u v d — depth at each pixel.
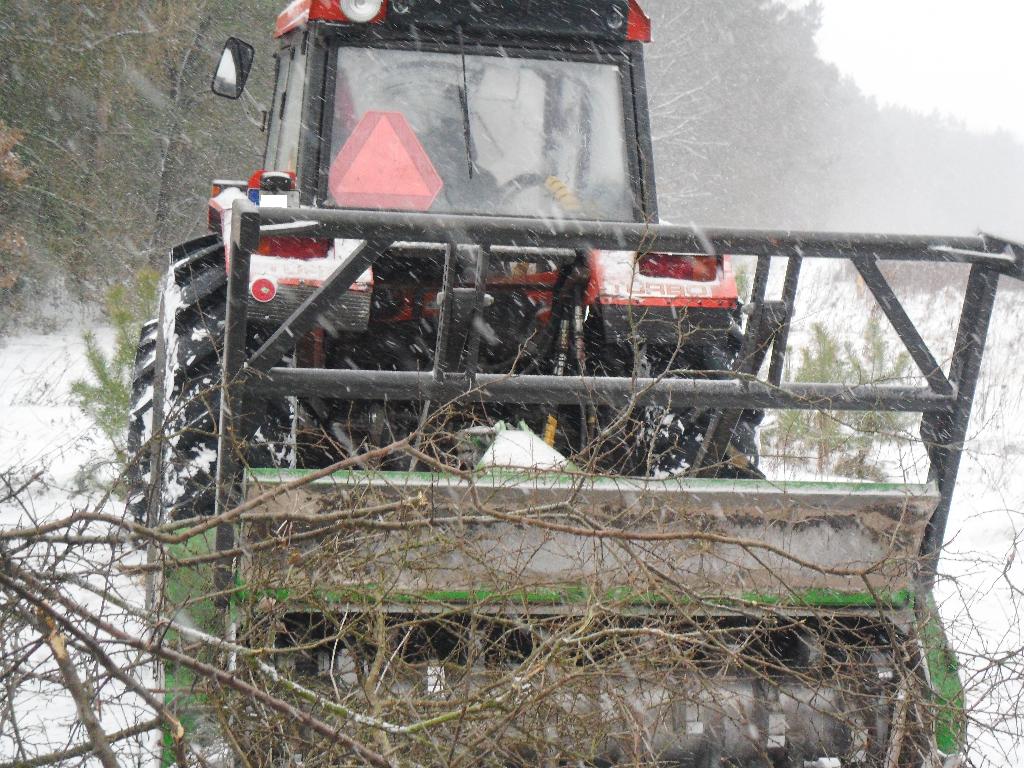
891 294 4.74
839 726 4.74
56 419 11.76
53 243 23.03
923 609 4.68
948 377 4.92
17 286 21.95
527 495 4.36
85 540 3.56
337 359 5.94
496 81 5.98
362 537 4.23
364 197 5.86
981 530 8.61
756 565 4.57
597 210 6.07
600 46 6.04
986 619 6.93
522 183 6.00
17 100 23.47
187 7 24.89
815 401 4.84
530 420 5.82
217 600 4.33
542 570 4.45
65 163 23.77
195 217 26.22
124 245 23.91
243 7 25.75
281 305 5.18
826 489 4.53
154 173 25.75
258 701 3.45
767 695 4.71
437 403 5.11
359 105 5.86
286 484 3.74
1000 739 5.37
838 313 16.55
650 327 5.59
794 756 4.67
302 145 5.81
